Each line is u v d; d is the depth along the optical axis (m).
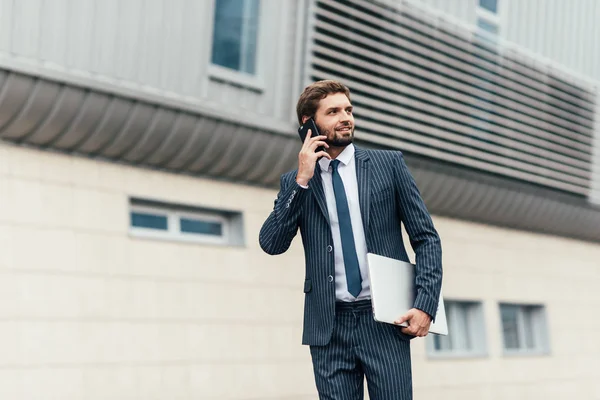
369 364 3.35
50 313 7.42
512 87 12.02
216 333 8.61
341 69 9.59
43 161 7.59
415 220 3.41
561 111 12.93
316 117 3.39
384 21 10.07
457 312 11.81
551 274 13.23
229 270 8.82
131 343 7.93
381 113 10.16
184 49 8.32
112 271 7.89
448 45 11.03
